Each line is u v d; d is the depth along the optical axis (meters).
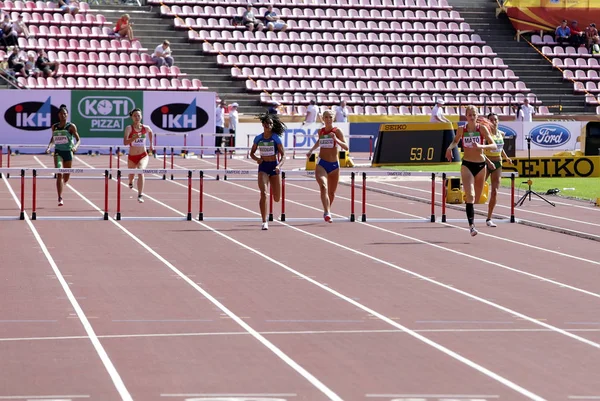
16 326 20.41
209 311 22.25
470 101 99.06
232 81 95.00
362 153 89.62
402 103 96.94
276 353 18.25
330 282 26.33
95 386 15.77
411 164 71.44
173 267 28.44
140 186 46.50
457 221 40.66
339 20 103.75
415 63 102.06
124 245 32.75
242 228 37.75
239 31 99.31
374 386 15.98
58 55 91.19
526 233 37.28
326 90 96.69
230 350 18.45
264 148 37.38
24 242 33.06
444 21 106.19
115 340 19.20
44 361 17.44
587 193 53.69
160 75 91.81
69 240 33.72
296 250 32.16
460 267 29.12
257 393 15.49
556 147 93.62
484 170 35.50
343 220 40.72
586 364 17.61
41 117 83.50
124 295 24.09
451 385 16.08
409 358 17.94
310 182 59.97
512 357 18.09
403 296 24.39
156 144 85.44
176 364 17.31
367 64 100.12
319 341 19.31
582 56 106.19
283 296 24.22
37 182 56.69
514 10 107.19
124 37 94.69
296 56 98.62
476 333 20.20
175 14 98.75
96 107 84.31
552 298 24.34
